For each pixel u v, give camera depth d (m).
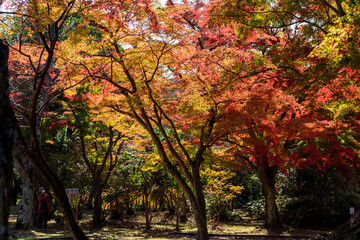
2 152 1.65
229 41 11.77
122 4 6.59
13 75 10.93
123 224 17.06
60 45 8.44
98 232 13.64
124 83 9.61
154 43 7.85
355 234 8.49
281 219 16.16
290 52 9.90
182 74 9.16
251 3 8.74
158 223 17.77
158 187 16.86
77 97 15.40
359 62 6.57
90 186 18.88
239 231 13.96
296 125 9.30
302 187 17.52
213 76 8.74
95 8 6.62
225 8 9.02
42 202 13.46
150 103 8.98
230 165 13.50
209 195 17.62
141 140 13.73
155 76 9.55
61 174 18.03
